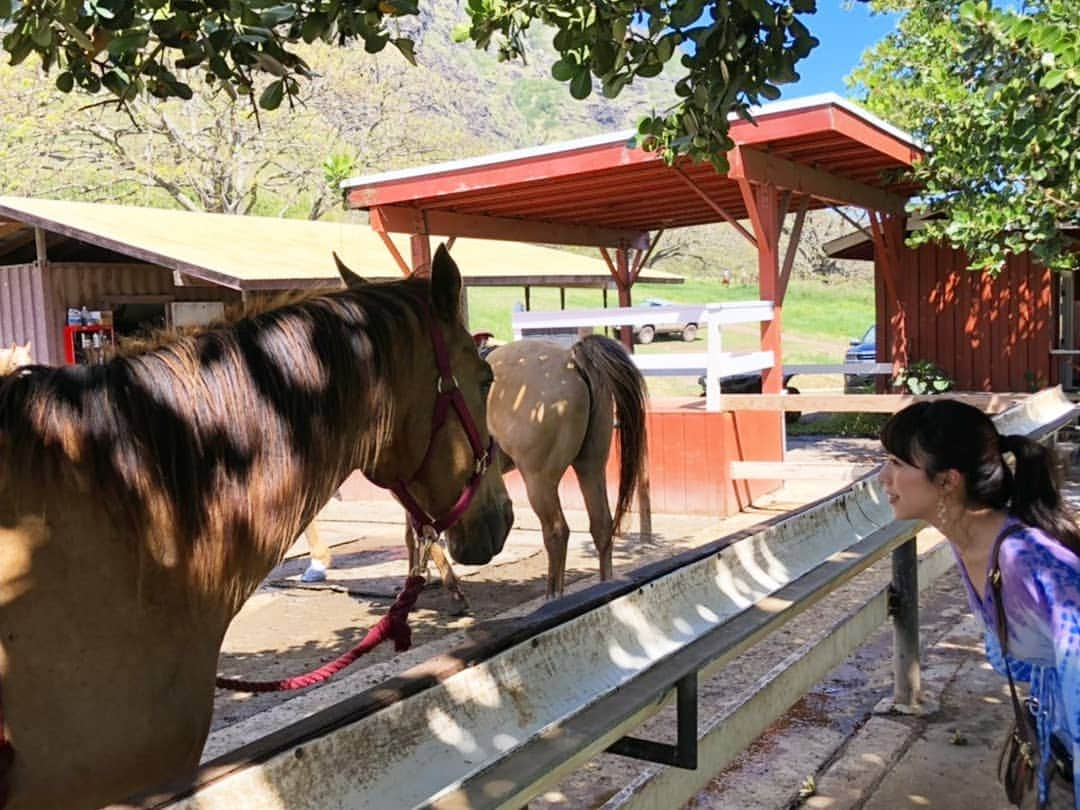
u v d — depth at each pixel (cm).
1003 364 1134
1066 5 498
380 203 961
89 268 1123
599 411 551
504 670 160
